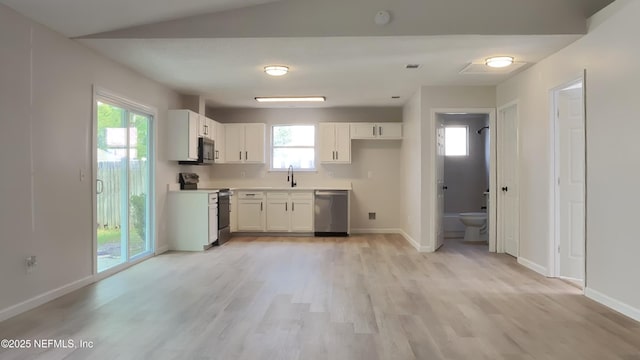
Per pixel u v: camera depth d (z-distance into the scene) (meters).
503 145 5.96
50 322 3.10
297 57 4.57
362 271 4.79
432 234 6.10
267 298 3.73
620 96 3.34
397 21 3.90
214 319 3.18
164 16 3.78
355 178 8.02
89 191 4.22
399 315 3.29
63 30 3.71
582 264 4.11
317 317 3.23
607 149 3.50
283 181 8.05
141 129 5.50
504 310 3.42
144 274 4.64
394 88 6.17
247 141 7.74
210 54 4.43
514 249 5.72
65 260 3.85
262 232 7.57
